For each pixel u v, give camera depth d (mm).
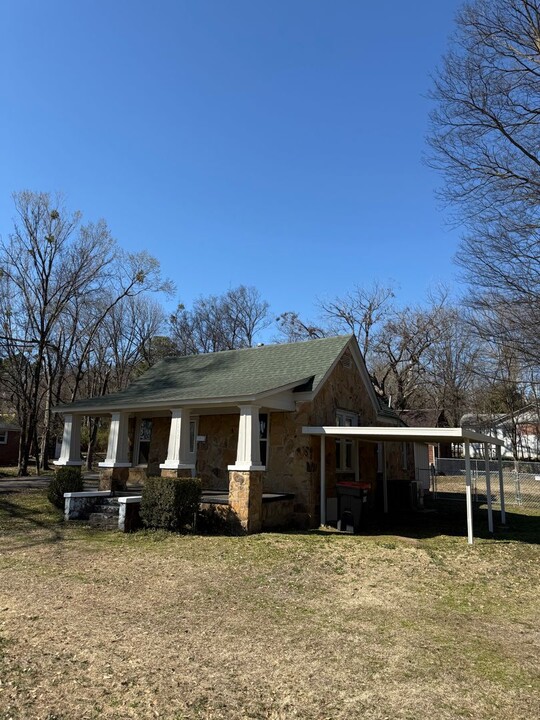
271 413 13508
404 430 10805
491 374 20641
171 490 10641
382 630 5547
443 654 4910
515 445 32031
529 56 12141
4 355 26344
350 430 11758
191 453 15258
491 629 5723
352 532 11797
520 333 12844
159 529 10711
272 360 15477
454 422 35531
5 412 38000
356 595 6887
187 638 5074
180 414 12461
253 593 6742
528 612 6434
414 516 15727
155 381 16859
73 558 8367
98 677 4152
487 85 12617
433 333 36406
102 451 43188
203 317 47750
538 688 4230
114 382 39312
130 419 17453
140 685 4035
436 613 6246
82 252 27109
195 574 7527
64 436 15195
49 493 13695
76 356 33156
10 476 25062
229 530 10789
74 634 5082
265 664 4520
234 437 14500
